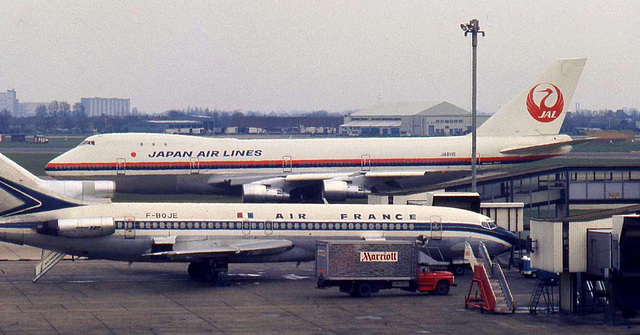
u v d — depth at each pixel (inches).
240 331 3159.5
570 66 6855.3
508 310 3575.3
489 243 4507.9
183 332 3137.3
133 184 6314.0
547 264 3567.9
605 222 3521.2
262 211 4286.4
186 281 4291.3
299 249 4286.4
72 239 4033.0
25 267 4687.5
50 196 4050.2
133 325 3245.6
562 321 3425.2
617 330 3262.8
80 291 3969.0
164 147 6343.5
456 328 3272.6
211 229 4192.9
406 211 4434.1
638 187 5910.4
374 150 6589.6
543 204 5757.9
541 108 6855.3
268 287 4158.5
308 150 6525.6
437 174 6628.9
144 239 4104.3
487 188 5787.4
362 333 3159.5
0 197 3986.2
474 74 5157.5
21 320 3314.5
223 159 6402.6
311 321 3356.3
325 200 6151.6
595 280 3548.2
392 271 3917.3
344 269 3863.2
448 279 4003.4
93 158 6220.5
